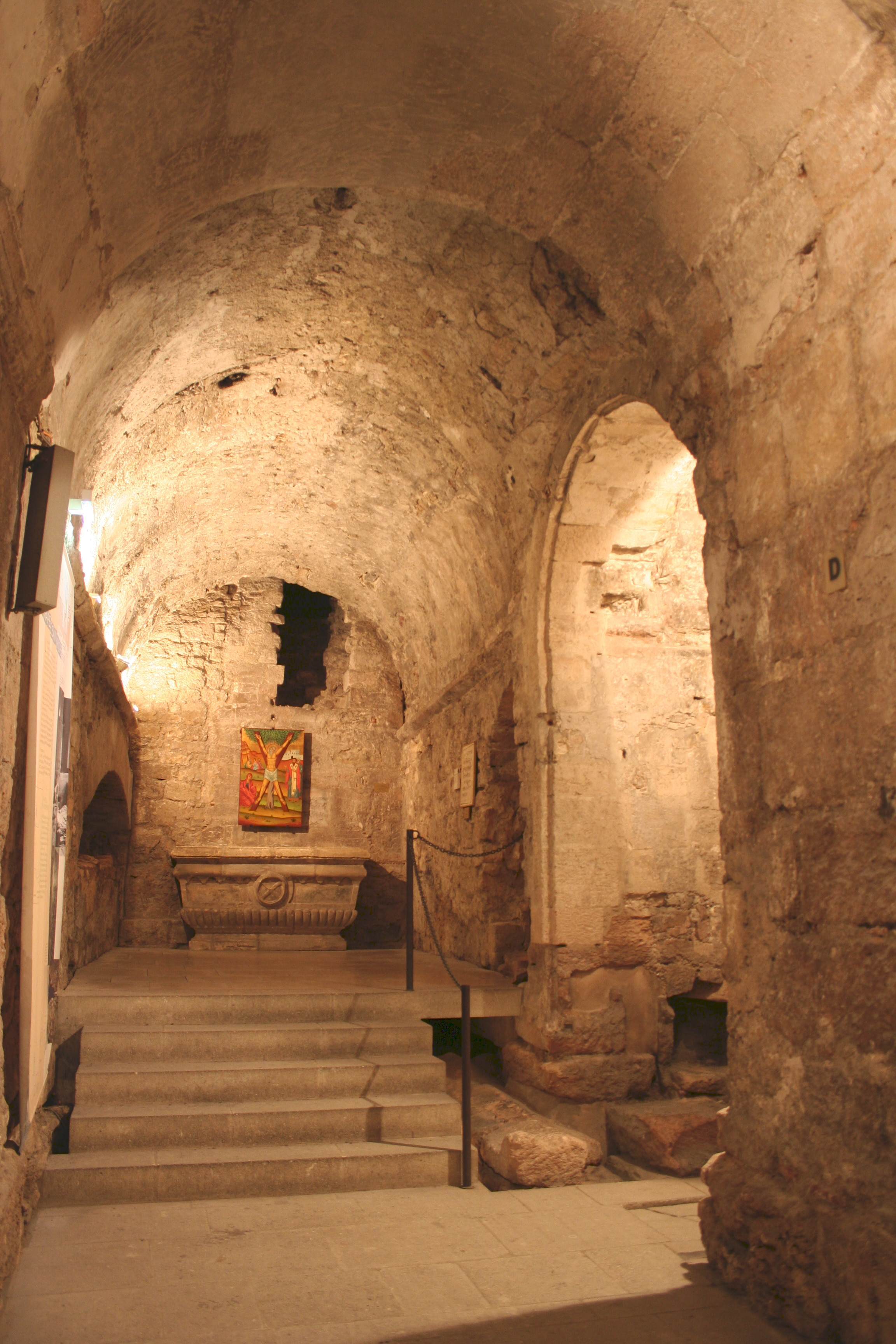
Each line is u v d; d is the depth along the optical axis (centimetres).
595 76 331
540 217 406
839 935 282
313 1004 543
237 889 931
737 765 342
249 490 824
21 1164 318
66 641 417
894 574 265
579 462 534
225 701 1041
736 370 352
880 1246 247
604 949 555
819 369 302
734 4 282
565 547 577
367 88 354
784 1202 292
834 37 269
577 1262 334
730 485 355
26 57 224
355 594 1041
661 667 600
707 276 359
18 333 271
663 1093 542
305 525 906
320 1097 477
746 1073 325
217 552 962
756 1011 322
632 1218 383
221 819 1016
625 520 572
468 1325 284
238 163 366
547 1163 435
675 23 299
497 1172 443
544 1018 545
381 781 1071
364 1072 485
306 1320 287
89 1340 271
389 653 1098
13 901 306
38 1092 362
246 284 518
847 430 288
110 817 963
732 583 351
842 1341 260
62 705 411
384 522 827
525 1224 375
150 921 970
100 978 615
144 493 719
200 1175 405
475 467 647
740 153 319
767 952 318
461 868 790
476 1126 477
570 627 587
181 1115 434
